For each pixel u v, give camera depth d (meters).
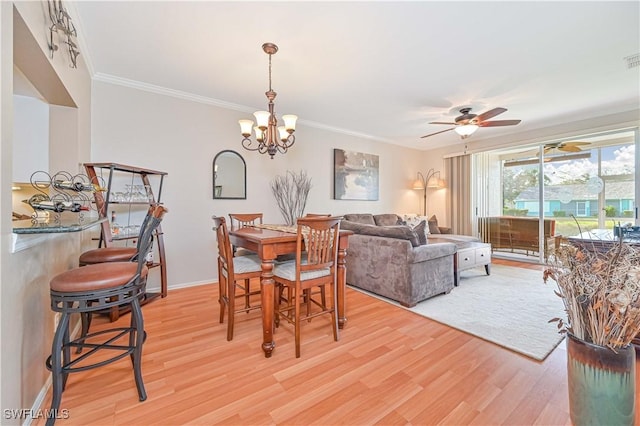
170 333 2.20
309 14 1.98
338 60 2.61
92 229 2.87
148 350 1.95
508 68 2.77
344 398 1.46
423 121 4.51
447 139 5.71
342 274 2.32
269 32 2.19
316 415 1.34
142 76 2.95
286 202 4.31
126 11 1.95
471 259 3.74
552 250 1.30
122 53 2.51
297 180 4.45
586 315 1.19
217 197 3.66
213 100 3.59
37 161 2.39
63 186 1.94
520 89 3.27
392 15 1.99
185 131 3.44
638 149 3.90
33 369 1.35
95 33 2.21
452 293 3.21
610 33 2.21
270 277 1.92
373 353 1.91
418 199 6.50
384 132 5.20
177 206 3.39
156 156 3.25
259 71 2.84
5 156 1.09
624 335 1.10
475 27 2.13
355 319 2.49
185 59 2.61
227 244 2.07
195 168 3.51
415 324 2.38
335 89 3.27
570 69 2.80
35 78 1.91
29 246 1.28
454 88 3.25
